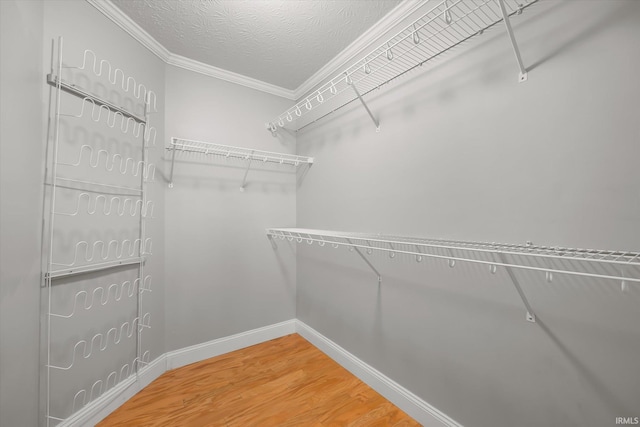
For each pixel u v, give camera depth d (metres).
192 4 1.43
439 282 1.32
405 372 1.50
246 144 2.27
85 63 1.33
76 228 1.30
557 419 0.94
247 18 1.54
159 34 1.69
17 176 1.05
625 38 0.78
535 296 0.98
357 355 1.84
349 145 1.89
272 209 2.41
